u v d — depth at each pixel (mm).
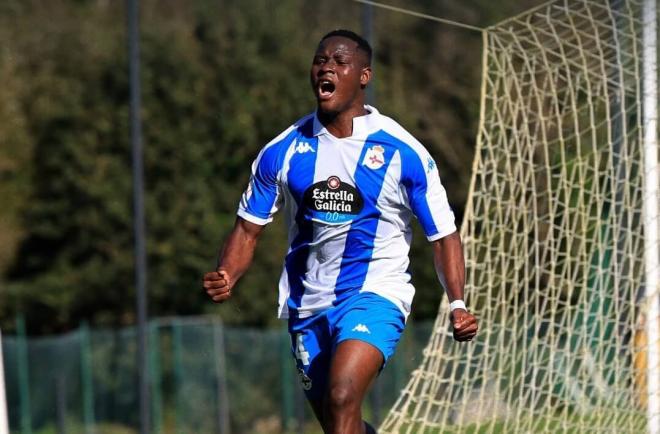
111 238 85312
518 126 29547
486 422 27156
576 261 28016
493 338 28891
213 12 88750
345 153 18641
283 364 68188
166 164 84562
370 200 18703
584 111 29406
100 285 84688
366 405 65625
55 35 90688
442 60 91125
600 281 27797
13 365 67438
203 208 84500
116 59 86562
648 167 27938
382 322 18625
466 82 90250
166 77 85562
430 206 18859
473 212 28062
